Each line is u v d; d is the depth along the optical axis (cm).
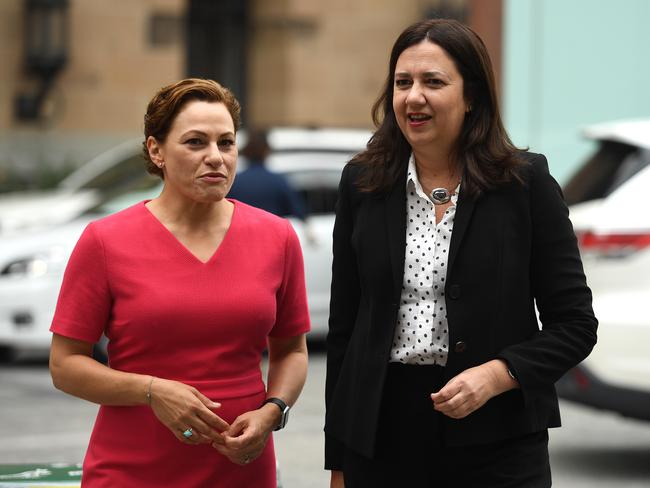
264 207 2675
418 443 964
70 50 5253
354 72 5866
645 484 1848
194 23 5722
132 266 942
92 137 5275
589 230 1925
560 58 3600
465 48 962
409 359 962
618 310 1884
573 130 3569
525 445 968
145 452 945
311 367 2856
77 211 2917
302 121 5797
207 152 932
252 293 953
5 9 5162
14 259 2741
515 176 961
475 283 952
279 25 5794
